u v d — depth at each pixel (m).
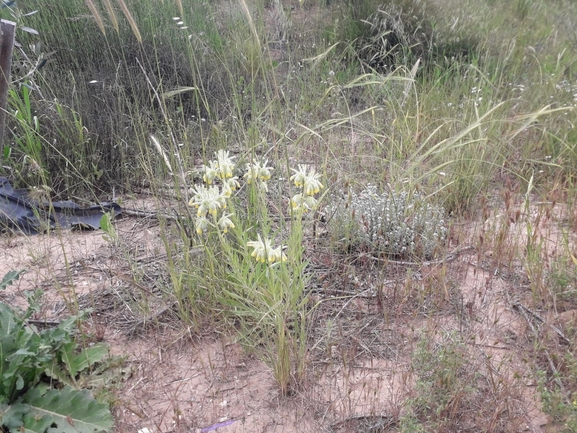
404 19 6.54
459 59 6.25
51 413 2.19
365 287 3.12
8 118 4.22
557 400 2.17
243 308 2.77
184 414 2.35
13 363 2.18
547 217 3.41
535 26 8.12
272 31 6.02
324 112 5.11
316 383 2.49
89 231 3.81
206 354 2.69
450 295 3.04
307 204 2.65
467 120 4.52
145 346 2.74
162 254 3.40
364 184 3.98
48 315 2.90
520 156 4.45
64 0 5.54
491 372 2.38
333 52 6.09
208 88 5.17
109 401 2.33
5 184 3.89
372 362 2.62
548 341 2.64
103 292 3.09
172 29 5.66
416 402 2.27
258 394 2.46
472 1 8.15
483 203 3.44
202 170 3.29
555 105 5.07
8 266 3.35
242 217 3.10
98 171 4.18
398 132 4.48
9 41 3.22
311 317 2.85
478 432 2.21
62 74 4.96
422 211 3.47
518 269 3.28
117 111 4.55
